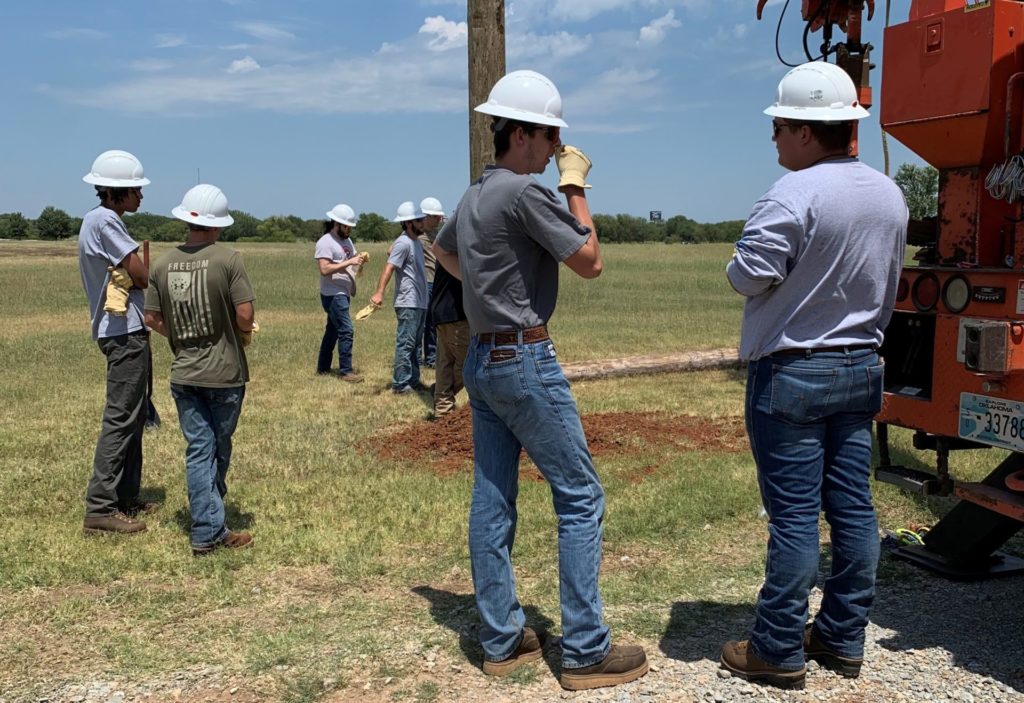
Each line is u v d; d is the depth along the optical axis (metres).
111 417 5.00
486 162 8.53
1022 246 3.50
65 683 3.38
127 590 4.25
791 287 3.07
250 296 4.57
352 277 9.97
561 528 3.29
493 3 8.34
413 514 5.34
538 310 3.17
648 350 12.22
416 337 9.18
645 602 4.11
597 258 3.12
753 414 3.21
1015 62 3.49
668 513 5.28
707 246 53.69
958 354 3.52
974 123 3.54
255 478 6.11
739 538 4.95
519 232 3.07
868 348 3.15
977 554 4.33
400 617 3.96
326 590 4.27
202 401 4.67
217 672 3.46
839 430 3.25
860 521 3.27
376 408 8.31
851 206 3.03
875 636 3.73
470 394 3.38
